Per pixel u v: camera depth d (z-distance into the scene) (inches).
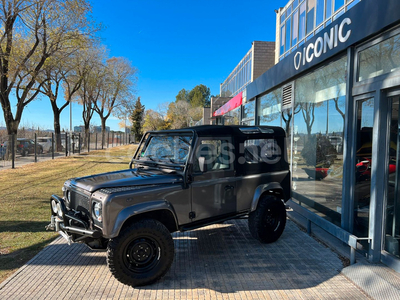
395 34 141.5
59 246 185.8
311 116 241.8
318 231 209.2
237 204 172.6
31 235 204.2
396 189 148.5
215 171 161.5
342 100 194.1
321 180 223.6
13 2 628.1
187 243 193.8
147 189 138.6
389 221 153.1
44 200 304.3
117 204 129.3
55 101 1139.3
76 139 1031.0
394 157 149.7
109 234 127.2
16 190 356.2
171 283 141.4
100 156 875.4
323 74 220.4
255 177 180.9
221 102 1153.4
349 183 179.2
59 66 865.5
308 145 247.3
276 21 510.6
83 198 144.4
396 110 147.6
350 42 169.9
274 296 130.6
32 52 706.2
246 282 142.8
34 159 738.8
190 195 152.3
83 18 717.9
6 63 706.2
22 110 786.8
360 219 172.7
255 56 708.0
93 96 1481.3
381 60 153.2
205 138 158.9
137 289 135.8
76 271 153.4
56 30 714.2
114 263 129.4
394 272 143.6
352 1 279.9
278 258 170.4
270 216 189.3
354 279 143.3
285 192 199.0
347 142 178.5
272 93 337.4
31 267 157.1
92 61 1114.1
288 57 268.4
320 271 154.7
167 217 150.9
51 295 130.3
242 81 870.4
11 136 633.6
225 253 177.5
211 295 131.0
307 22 389.1
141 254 136.1
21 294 130.7
